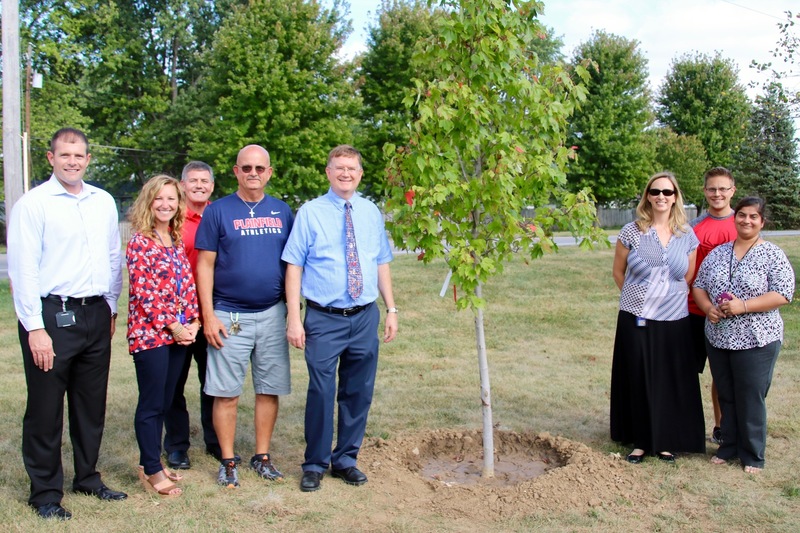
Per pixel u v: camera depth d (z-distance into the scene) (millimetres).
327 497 4184
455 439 5234
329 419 4344
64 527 3715
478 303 4332
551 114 4324
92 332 3971
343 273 4270
